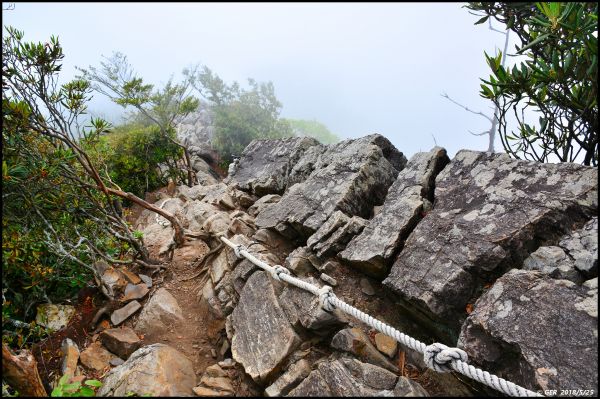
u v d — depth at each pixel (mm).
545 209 3201
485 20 4328
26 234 3865
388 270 4004
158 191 10719
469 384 2982
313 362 3346
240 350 3643
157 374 3262
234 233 5688
